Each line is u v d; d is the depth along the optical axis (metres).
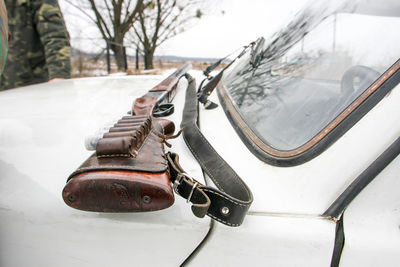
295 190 0.62
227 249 0.57
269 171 0.67
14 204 0.62
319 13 1.00
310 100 0.75
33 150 0.83
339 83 0.73
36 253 0.60
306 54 0.90
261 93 0.93
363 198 0.59
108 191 0.54
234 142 0.81
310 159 0.64
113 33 13.59
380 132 0.59
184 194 0.59
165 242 0.58
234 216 0.56
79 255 0.59
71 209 0.60
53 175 0.71
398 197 0.59
